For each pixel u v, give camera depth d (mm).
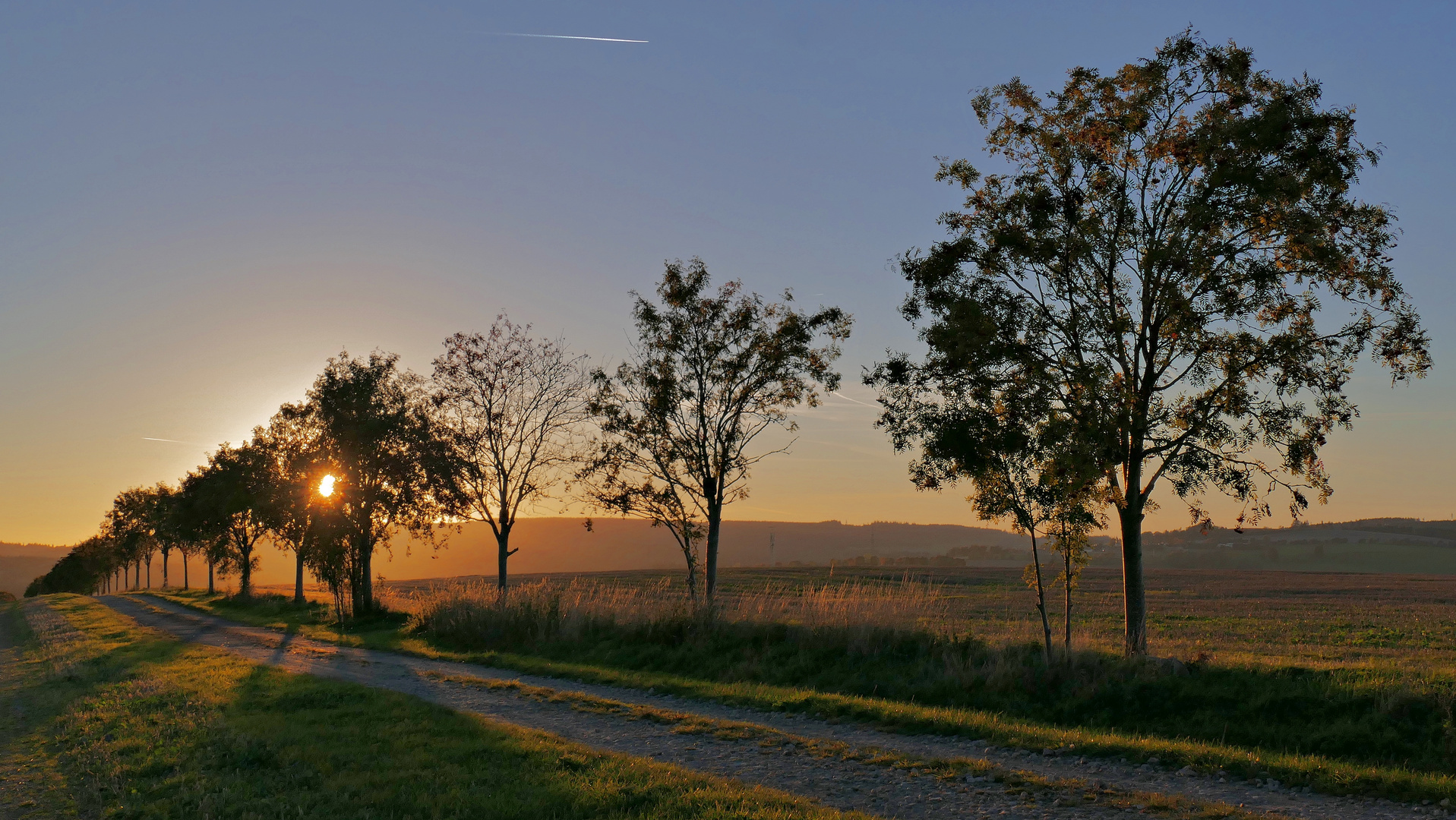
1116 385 18266
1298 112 17984
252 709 16297
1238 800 9797
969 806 9461
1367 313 18797
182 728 14367
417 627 31672
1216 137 18266
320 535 39406
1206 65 19078
